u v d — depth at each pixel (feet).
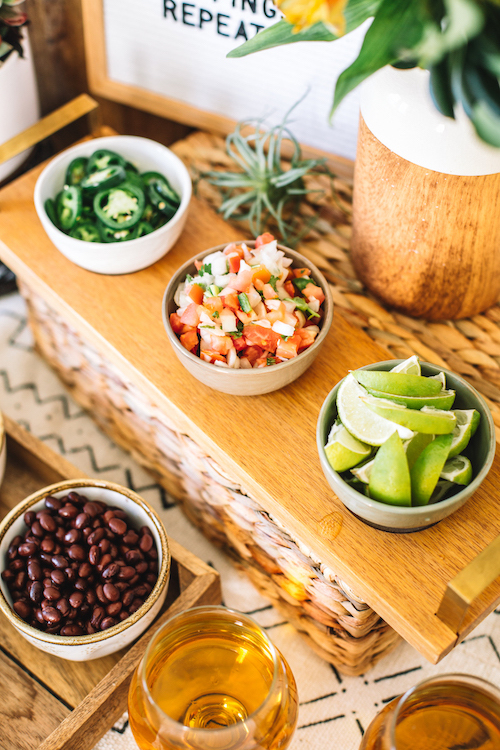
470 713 2.02
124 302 2.57
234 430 2.35
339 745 2.45
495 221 2.34
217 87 3.01
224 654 2.19
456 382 2.21
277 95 2.93
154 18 2.93
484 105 1.99
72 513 2.41
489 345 2.61
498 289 2.61
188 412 2.37
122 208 2.60
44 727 2.33
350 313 2.65
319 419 2.17
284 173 2.73
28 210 2.75
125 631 2.27
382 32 1.98
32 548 2.37
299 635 2.63
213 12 2.82
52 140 3.30
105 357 2.60
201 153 3.04
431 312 2.62
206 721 2.15
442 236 2.37
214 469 2.44
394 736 1.90
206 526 2.73
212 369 2.25
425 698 2.01
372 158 2.34
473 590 1.98
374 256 2.55
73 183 2.71
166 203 2.63
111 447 2.98
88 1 2.98
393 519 2.08
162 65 3.04
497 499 2.23
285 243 2.77
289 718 2.09
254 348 2.33
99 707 2.27
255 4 2.74
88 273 2.63
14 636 2.45
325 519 2.21
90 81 3.19
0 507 2.67
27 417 3.02
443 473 2.11
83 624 2.34
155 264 2.64
